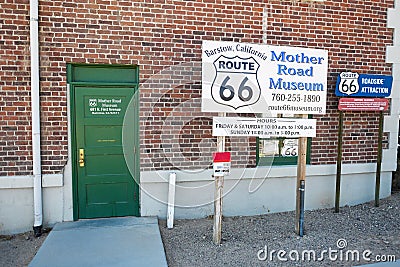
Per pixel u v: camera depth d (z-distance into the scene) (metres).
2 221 4.86
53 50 4.83
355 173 6.07
